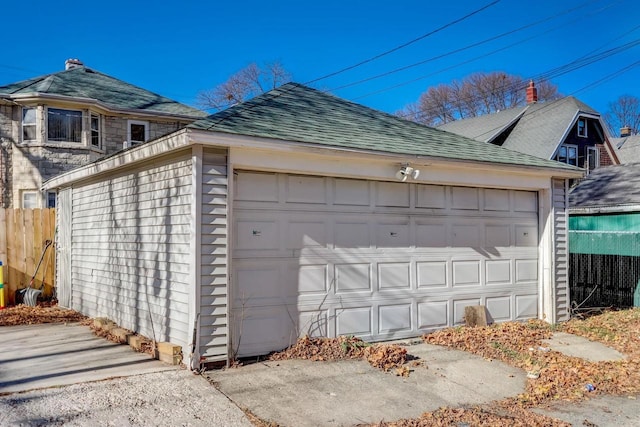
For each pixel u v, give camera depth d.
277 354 6.27
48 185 10.96
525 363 6.36
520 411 4.88
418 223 7.60
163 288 6.41
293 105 8.27
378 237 7.23
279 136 6.08
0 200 15.40
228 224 5.86
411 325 7.47
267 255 6.32
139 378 5.31
